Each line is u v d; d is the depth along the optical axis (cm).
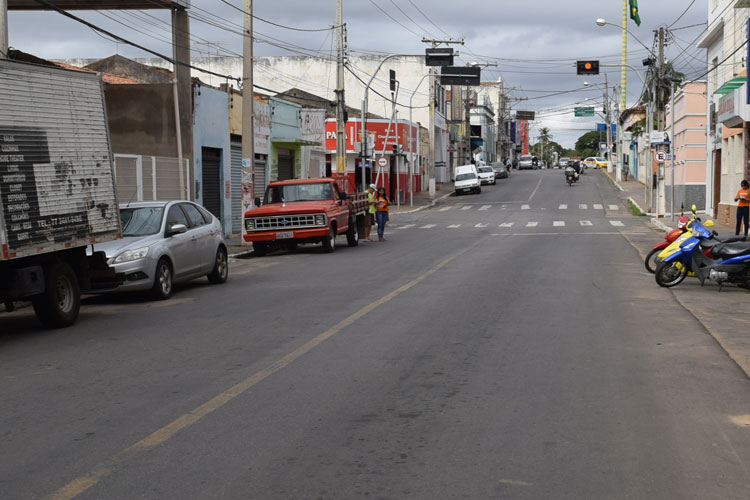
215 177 2991
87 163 1188
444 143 8862
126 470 518
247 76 2472
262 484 490
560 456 542
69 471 517
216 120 2947
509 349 912
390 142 6053
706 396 704
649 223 3794
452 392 716
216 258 1664
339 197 2512
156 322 1159
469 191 6675
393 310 1209
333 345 938
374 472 511
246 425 617
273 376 783
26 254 1030
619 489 482
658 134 3869
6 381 791
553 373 791
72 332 1095
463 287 1488
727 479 499
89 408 676
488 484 489
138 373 811
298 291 1480
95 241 1204
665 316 1158
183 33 2575
